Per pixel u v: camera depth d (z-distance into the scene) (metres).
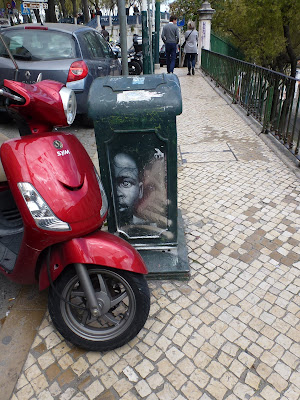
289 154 5.02
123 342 2.18
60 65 5.48
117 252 2.00
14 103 2.10
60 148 2.06
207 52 12.49
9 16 23.62
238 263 2.97
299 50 22.95
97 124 2.46
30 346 2.29
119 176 2.65
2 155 2.03
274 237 3.29
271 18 17.92
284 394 1.97
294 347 2.23
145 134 2.49
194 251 3.12
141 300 2.10
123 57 4.32
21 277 2.26
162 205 2.75
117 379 2.08
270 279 2.79
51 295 2.10
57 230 1.93
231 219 3.57
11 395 2.01
